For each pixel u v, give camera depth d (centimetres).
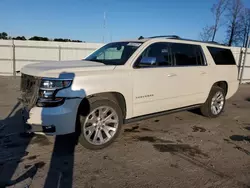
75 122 341
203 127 514
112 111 384
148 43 435
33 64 409
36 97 330
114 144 400
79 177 293
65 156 349
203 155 369
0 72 1530
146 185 280
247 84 1498
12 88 1009
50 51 1534
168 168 323
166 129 491
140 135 450
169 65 464
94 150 374
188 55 505
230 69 601
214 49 568
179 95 482
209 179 298
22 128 461
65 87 329
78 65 384
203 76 526
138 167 323
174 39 484
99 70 365
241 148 403
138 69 408
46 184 274
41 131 333
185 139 437
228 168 329
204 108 575
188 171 316
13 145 382
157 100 442
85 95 343
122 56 433
